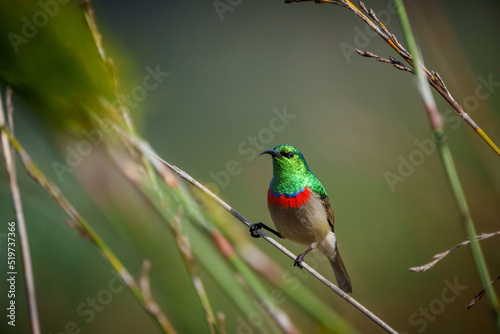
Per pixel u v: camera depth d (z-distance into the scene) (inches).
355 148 536.4
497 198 419.2
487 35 612.7
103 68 204.8
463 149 458.0
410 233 495.5
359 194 521.7
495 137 406.9
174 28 713.6
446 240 477.7
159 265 277.1
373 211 511.5
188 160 581.0
